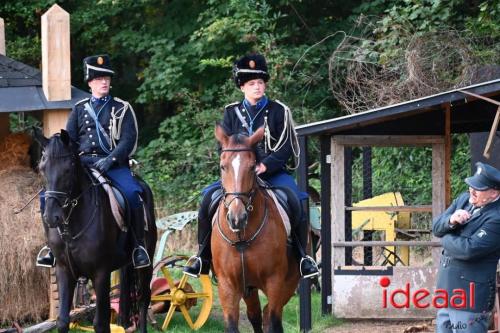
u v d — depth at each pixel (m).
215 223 10.27
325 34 24.61
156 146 25.06
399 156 20.53
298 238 10.83
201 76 25.52
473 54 19.22
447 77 19.19
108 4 25.97
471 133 15.09
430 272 14.41
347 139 14.49
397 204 16.45
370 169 17.00
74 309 13.92
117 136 12.24
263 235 10.12
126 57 28.08
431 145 14.58
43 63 13.95
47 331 13.58
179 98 25.66
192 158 24.05
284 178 11.07
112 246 11.63
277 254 10.23
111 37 26.50
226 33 23.92
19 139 14.95
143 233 12.20
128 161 12.51
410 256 18.42
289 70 23.77
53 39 13.80
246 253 10.07
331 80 20.97
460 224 9.37
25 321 14.22
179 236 21.28
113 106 12.34
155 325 13.95
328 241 14.62
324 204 14.61
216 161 23.88
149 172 24.73
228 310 10.20
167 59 25.17
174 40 25.53
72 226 11.30
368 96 20.06
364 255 16.83
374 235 18.95
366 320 14.55
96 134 12.22
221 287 10.24
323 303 14.71
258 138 9.91
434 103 13.18
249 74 10.98
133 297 13.23
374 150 21.00
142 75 25.83
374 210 14.63
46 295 14.12
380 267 14.48
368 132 14.50
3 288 13.82
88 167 11.66
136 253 12.03
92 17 26.02
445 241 9.41
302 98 23.61
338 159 14.52
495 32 19.39
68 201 11.04
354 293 14.50
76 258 11.37
